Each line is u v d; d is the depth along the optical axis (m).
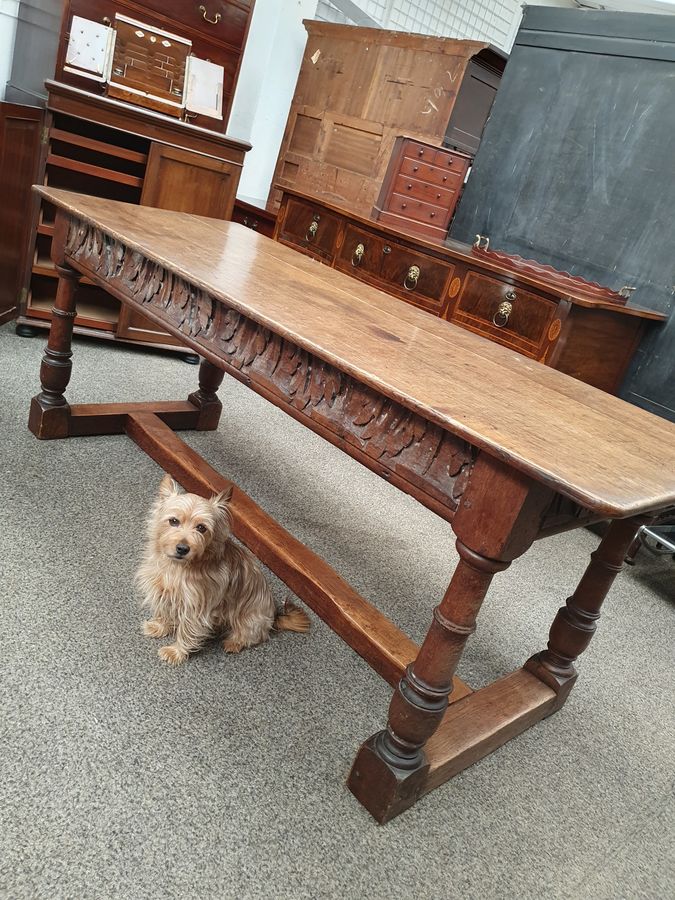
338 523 3.00
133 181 3.75
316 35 5.19
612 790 1.98
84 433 2.97
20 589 2.03
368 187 4.88
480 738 1.87
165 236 2.42
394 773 1.60
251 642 2.06
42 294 4.07
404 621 2.46
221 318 2.00
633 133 3.62
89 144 3.60
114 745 1.63
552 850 1.72
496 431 1.40
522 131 4.04
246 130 5.43
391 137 4.73
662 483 1.43
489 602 2.78
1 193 3.32
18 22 3.78
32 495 2.48
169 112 3.73
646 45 3.54
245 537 2.44
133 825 1.45
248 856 1.47
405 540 3.04
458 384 1.70
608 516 1.20
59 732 1.62
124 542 2.38
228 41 3.90
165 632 2.02
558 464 1.31
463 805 1.78
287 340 1.80
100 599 2.09
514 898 1.56
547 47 3.90
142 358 4.08
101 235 2.46
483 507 1.39
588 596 2.12
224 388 4.08
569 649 2.16
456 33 7.18
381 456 1.60
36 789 1.47
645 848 1.81
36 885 1.29
